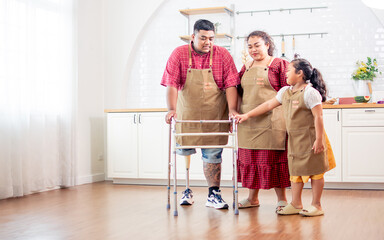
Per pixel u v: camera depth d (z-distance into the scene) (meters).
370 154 4.41
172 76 3.29
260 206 3.45
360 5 5.14
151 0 5.66
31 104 4.39
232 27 5.41
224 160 4.71
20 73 4.25
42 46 4.57
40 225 2.83
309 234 2.48
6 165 4.03
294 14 5.30
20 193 4.14
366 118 4.42
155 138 4.96
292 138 3.05
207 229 2.63
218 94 3.32
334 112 4.48
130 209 3.38
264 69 3.21
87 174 5.36
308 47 5.26
